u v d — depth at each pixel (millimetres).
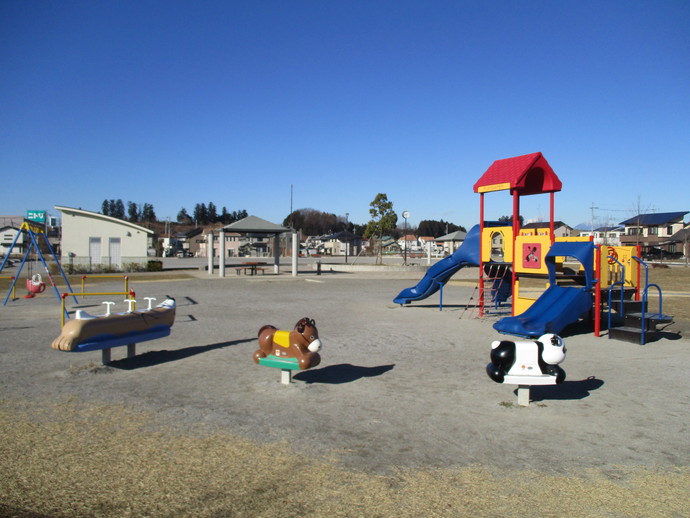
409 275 32250
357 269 36781
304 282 26484
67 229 35156
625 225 78812
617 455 4445
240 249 88875
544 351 5691
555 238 12367
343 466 4156
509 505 3525
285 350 6551
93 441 4652
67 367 7578
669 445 4688
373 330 11477
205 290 21453
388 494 3672
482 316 14000
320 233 139750
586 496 3670
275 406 5773
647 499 3631
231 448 4520
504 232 14102
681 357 8656
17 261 42844
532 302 12492
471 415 5512
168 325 8578
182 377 7070
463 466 4184
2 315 13344
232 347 9266
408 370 7637
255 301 17406
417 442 4711
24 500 3518
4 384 6629
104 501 3523
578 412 5637
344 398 6113
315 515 3355
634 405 5918
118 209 186500
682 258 59969
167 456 4324
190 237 105625
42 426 5039
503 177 13469
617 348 9469
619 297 12188
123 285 23391
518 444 4684
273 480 3885
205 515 3344
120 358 8273
